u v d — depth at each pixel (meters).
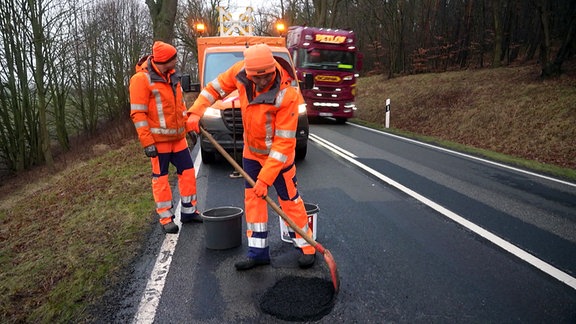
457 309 2.76
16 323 2.64
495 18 17.62
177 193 5.30
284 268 3.28
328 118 16.16
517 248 3.72
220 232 3.54
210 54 7.47
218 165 6.93
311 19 32.84
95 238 3.89
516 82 13.42
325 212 4.60
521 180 6.28
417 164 7.26
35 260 3.60
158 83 3.76
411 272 3.24
